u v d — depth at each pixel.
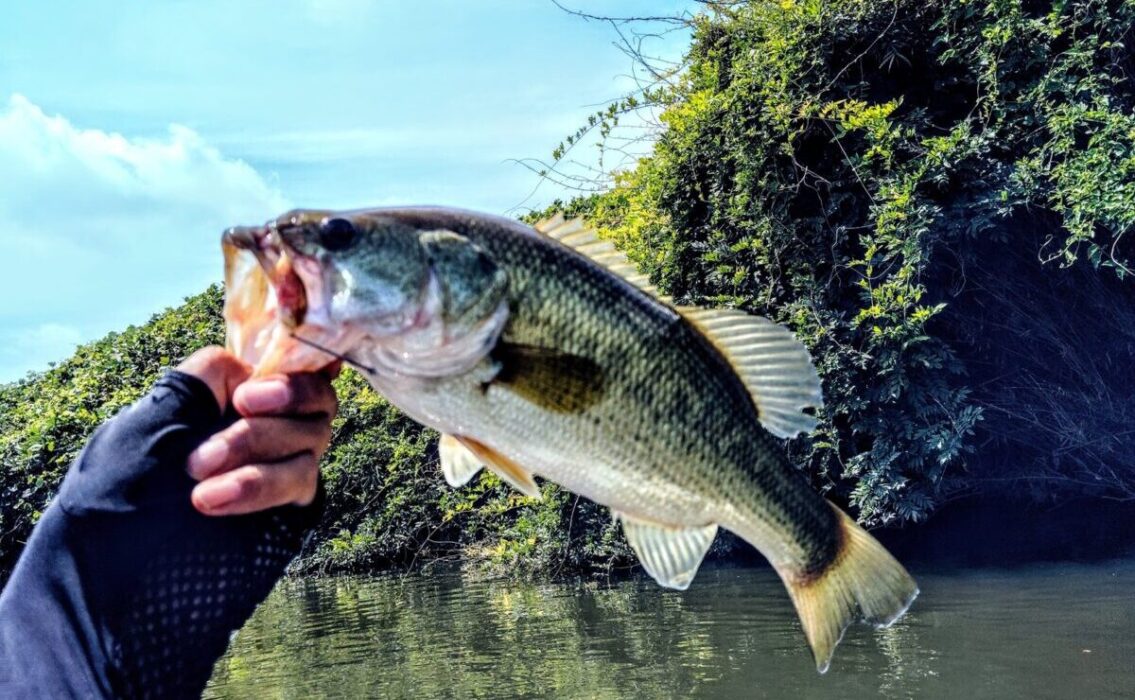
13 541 2.92
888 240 1.65
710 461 0.51
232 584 0.33
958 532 1.83
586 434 0.47
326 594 2.47
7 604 0.32
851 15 1.79
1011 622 1.33
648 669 1.36
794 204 1.83
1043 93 1.67
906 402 1.71
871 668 1.23
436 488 2.76
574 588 2.02
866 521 1.73
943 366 1.68
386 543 2.75
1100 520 1.77
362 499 2.81
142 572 0.32
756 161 1.80
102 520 0.33
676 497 0.50
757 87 1.84
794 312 1.76
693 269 1.96
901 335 1.63
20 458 2.92
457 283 0.45
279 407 0.34
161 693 0.32
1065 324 1.74
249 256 0.41
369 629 1.93
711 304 1.89
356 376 2.92
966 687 1.12
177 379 0.35
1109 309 1.71
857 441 1.79
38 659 0.31
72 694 0.31
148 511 0.33
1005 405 1.79
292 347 0.39
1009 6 1.70
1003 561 1.66
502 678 1.42
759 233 1.82
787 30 1.81
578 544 2.15
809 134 1.81
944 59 1.76
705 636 1.48
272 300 0.41
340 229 0.43
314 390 0.36
